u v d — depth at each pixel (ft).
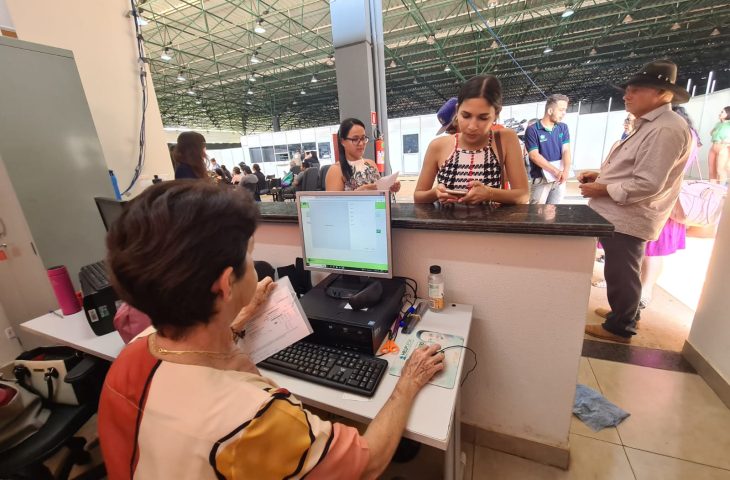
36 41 7.13
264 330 3.06
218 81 33.58
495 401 4.33
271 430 1.43
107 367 4.07
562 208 3.89
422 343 3.30
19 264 6.14
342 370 2.93
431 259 4.03
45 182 5.94
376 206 3.52
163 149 9.98
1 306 6.56
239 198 1.62
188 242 1.38
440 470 4.38
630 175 5.57
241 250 1.58
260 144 36.91
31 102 5.72
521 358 3.99
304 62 28.76
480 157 4.76
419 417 2.42
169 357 1.57
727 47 27.99
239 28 21.47
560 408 4.01
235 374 1.61
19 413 3.57
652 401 5.12
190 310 1.48
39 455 3.48
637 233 5.61
